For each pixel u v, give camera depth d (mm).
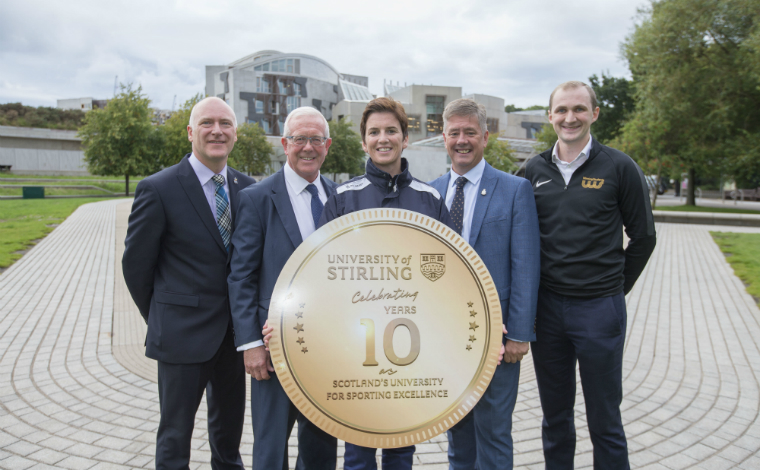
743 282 8242
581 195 2441
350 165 45062
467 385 2127
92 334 5398
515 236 2393
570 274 2443
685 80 22469
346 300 2143
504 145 41719
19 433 3203
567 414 2645
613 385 2428
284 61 84375
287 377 2074
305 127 2418
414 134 71062
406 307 2158
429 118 72250
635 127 24219
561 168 2537
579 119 2426
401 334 2131
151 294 2443
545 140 40250
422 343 2135
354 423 2072
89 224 15359
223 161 2561
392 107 2334
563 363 2594
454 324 2166
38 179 43906
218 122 2445
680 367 4508
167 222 2383
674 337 5398
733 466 2871
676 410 3629
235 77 73875
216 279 2449
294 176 2512
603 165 2445
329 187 2740
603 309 2406
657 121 23109
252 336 2199
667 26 22219
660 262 10148
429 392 2111
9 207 21516
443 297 2182
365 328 2123
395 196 2354
